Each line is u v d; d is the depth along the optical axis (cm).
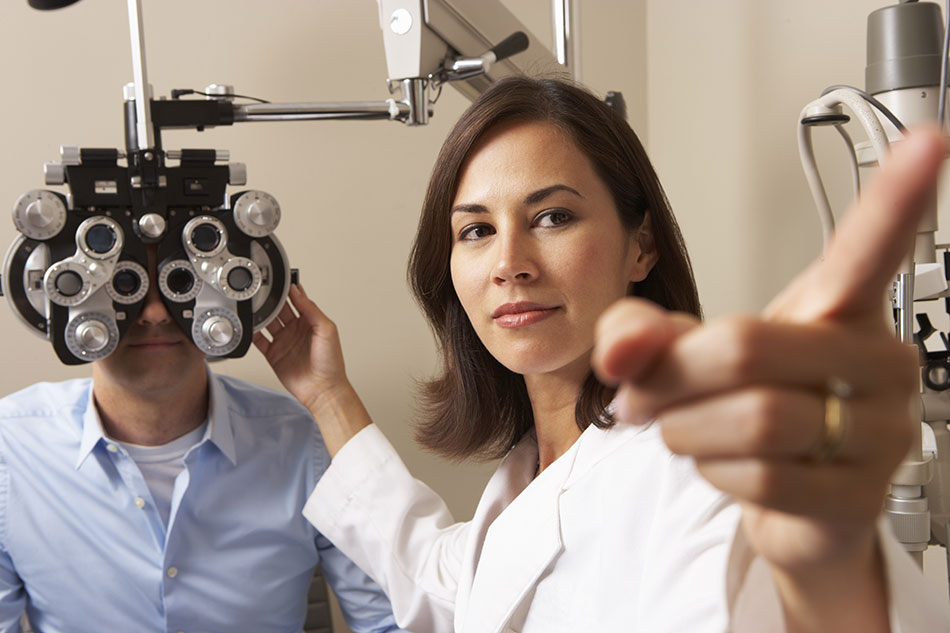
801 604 34
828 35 140
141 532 116
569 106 78
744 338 25
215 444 118
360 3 159
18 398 124
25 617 133
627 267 81
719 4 163
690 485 62
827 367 26
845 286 27
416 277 90
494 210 77
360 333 164
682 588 56
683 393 26
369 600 124
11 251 100
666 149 181
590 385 78
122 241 100
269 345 118
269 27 155
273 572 122
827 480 26
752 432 25
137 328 104
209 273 103
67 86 146
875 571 34
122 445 117
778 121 150
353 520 108
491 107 78
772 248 153
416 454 167
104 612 115
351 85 160
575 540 71
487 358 93
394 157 164
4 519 115
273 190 158
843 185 138
